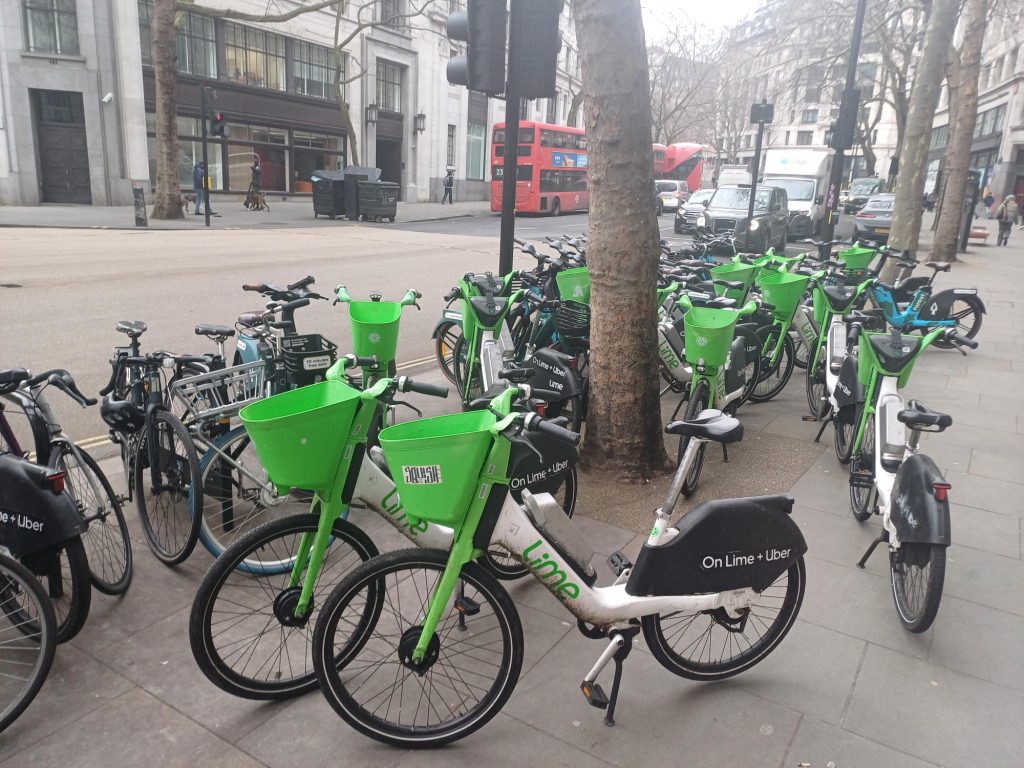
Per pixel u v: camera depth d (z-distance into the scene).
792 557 2.82
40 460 3.25
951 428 5.91
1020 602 3.47
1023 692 2.85
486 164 41.81
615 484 4.61
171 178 21.06
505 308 5.35
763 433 5.80
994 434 5.80
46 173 23.67
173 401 3.89
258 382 3.95
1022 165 38.97
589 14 4.05
